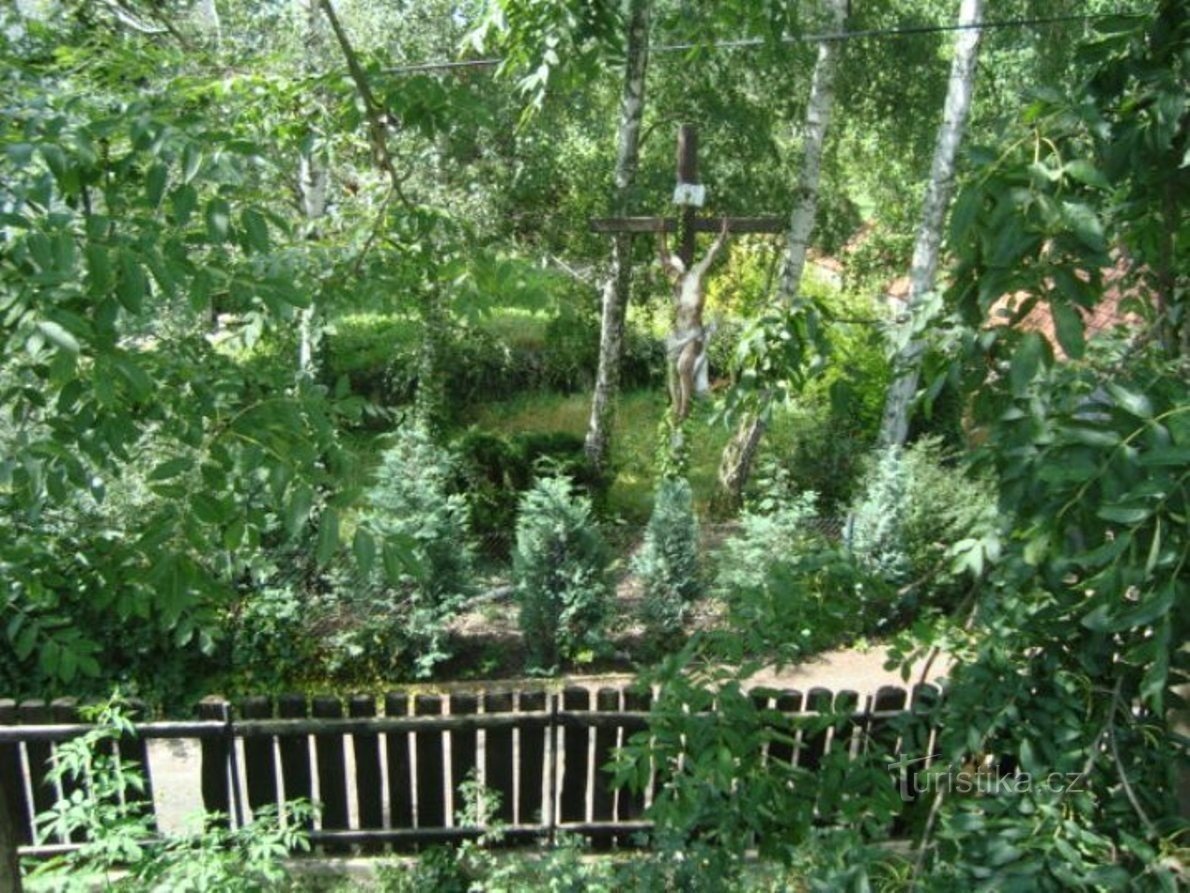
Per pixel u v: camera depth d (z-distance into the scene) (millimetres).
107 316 1935
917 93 11625
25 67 2533
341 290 3469
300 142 3365
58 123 2061
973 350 2186
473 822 5023
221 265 2158
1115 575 1560
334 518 2066
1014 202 1785
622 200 9023
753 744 2373
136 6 8234
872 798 2389
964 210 1836
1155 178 1957
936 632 2438
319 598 7000
